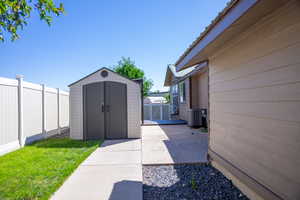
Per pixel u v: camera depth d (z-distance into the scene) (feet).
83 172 10.21
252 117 7.09
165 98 78.23
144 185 8.73
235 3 5.57
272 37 5.92
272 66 5.96
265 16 5.96
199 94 29.19
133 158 12.62
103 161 12.07
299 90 4.98
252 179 7.08
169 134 21.86
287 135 5.40
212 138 11.23
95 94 20.02
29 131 18.15
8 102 15.23
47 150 15.17
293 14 5.12
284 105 5.49
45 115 21.56
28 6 8.27
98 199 7.33
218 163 10.45
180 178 9.48
